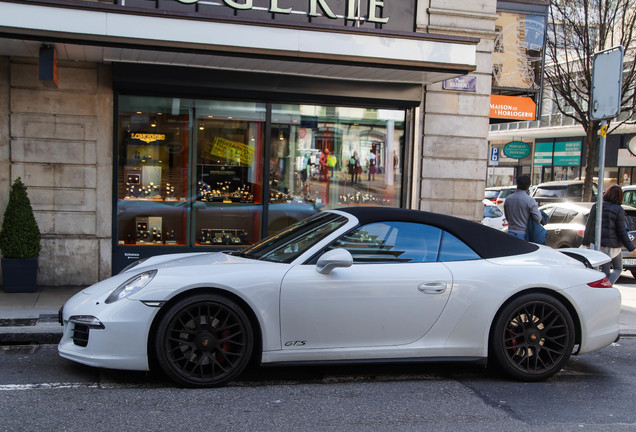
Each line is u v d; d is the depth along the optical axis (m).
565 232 11.75
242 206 8.99
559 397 4.44
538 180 35.47
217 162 8.85
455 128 9.66
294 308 4.38
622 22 15.24
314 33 7.37
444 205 9.73
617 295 4.97
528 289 4.72
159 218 8.64
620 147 28.69
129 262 8.41
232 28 7.10
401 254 4.71
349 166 9.41
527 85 11.62
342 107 9.29
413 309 4.53
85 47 7.12
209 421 3.74
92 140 8.14
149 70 8.03
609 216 7.68
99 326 4.20
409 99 9.16
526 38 11.55
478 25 9.60
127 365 4.20
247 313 4.42
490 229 5.04
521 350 4.75
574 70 17.22
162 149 8.60
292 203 9.20
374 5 8.48
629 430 3.80
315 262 4.56
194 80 8.21
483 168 9.83
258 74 8.48
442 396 4.38
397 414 3.98
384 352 4.50
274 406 4.05
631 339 6.52
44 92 7.93
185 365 4.32
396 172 9.61
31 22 6.50
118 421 3.69
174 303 4.27
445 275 4.61
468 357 4.64
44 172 8.02
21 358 5.09
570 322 4.73
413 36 7.68
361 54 7.55
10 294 7.41
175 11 6.88
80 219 8.16
